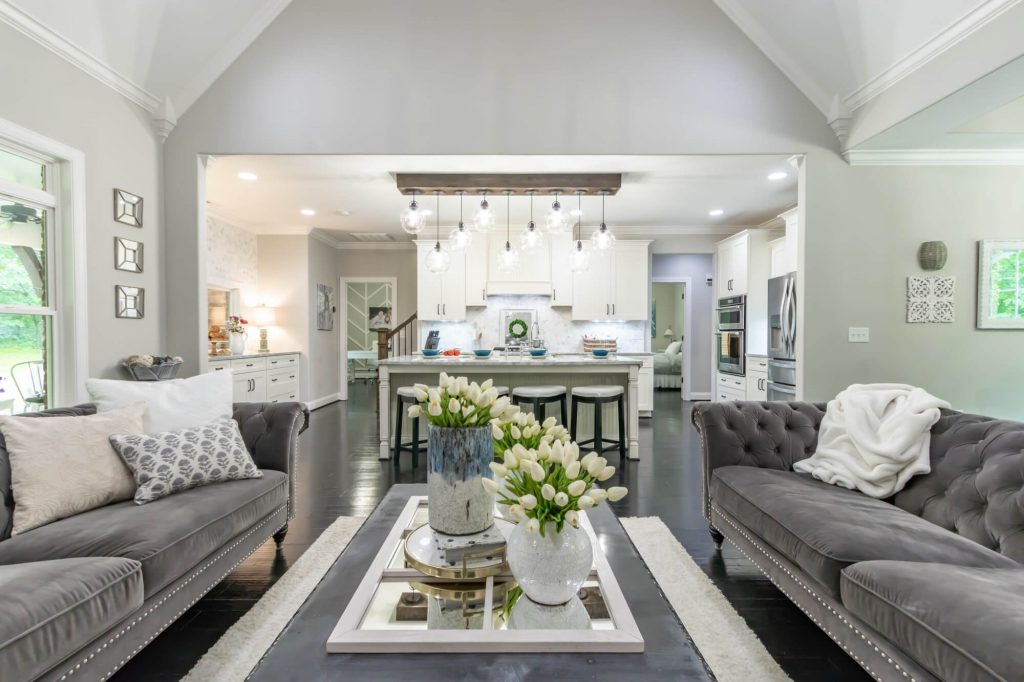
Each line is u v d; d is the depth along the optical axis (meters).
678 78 3.55
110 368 2.96
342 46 3.51
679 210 5.75
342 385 7.58
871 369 3.61
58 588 1.18
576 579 1.14
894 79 3.06
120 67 2.95
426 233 6.67
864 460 2.00
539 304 6.89
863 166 3.58
